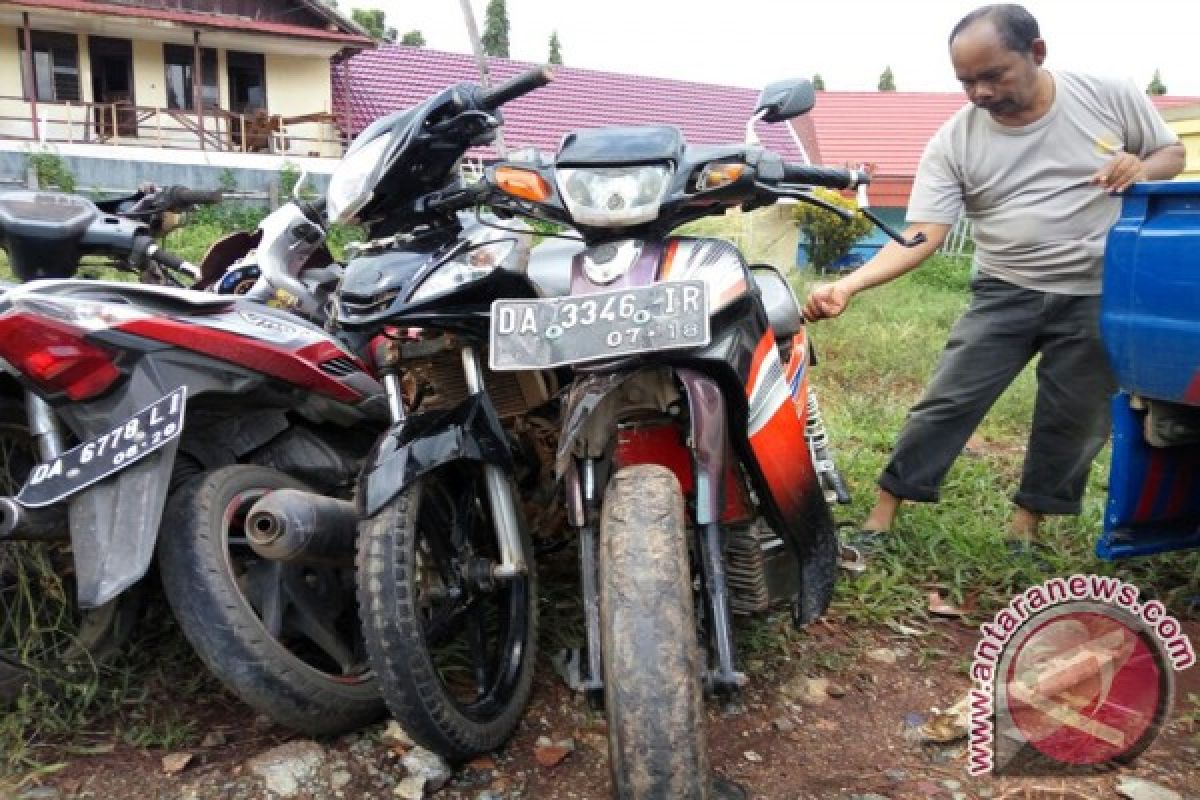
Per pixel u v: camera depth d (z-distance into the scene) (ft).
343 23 77.10
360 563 7.79
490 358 7.59
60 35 72.69
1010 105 11.66
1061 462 12.71
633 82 85.15
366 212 9.40
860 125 90.12
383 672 7.69
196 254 33.86
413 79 83.51
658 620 6.64
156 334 8.18
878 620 11.14
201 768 8.42
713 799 7.88
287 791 8.10
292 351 9.01
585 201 7.91
